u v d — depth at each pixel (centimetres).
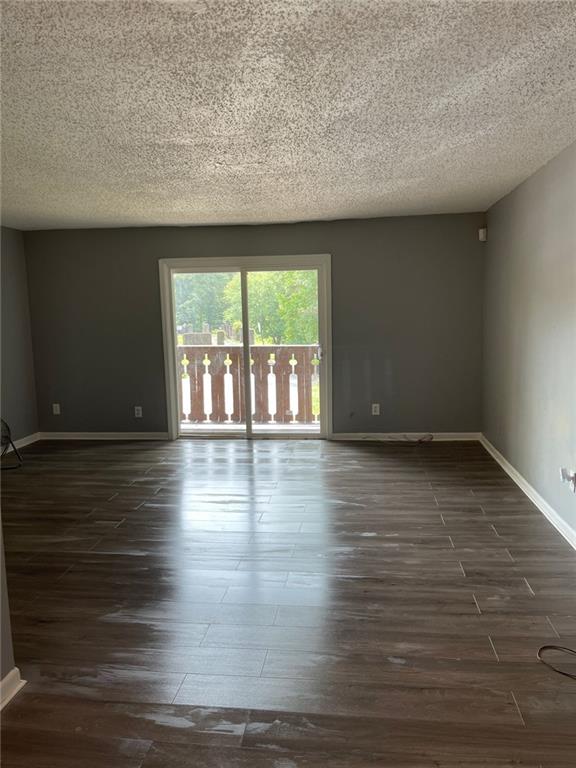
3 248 554
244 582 279
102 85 219
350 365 570
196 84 219
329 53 195
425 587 269
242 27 176
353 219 548
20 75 209
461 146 312
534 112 260
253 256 566
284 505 388
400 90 230
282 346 586
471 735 176
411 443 557
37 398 607
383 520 356
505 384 459
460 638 227
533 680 201
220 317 589
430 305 551
